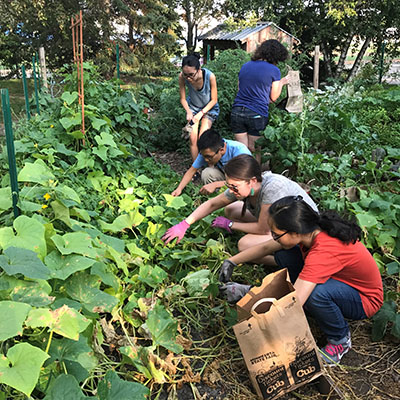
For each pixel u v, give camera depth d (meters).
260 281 3.38
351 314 2.64
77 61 5.20
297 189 3.18
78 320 2.16
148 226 3.68
